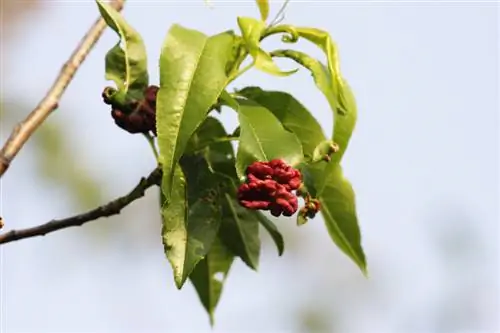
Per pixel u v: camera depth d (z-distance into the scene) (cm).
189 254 785
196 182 813
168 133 720
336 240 893
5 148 790
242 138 741
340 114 796
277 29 796
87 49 830
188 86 731
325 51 793
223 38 760
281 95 814
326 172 802
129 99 793
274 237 904
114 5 852
